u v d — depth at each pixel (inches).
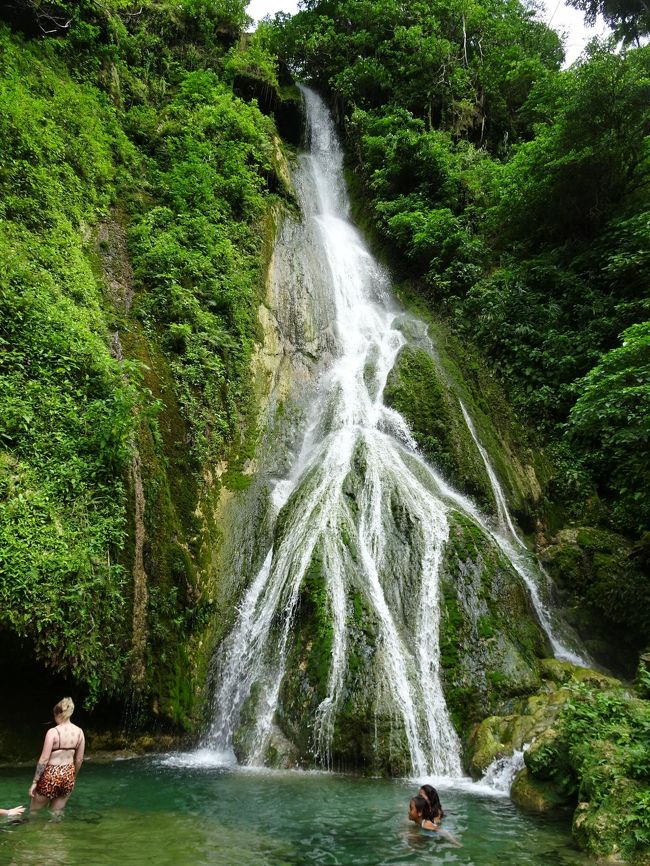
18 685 304.0
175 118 721.0
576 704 285.0
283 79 1055.0
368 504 456.8
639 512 544.1
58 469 341.1
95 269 480.1
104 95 621.9
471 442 565.3
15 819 222.4
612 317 637.9
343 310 723.4
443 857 203.8
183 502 436.5
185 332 501.4
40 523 317.7
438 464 544.1
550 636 446.6
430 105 1026.1
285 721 344.8
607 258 670.5
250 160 758.5
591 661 447.8
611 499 587.5
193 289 547.2
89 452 361.7
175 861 188.1
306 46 1077.8
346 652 357.7
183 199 617.3
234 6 919.0
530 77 1061.1
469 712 355.3
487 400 632.4
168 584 390.3
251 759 334.3
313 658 356.2
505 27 1130.7
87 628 319.9
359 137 995.3
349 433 541.6
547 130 762.8
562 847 216.1
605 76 645.3
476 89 1085.8
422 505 459.5
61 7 599.2
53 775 236.2
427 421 570.9
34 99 516.4
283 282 676.1
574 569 498.3
